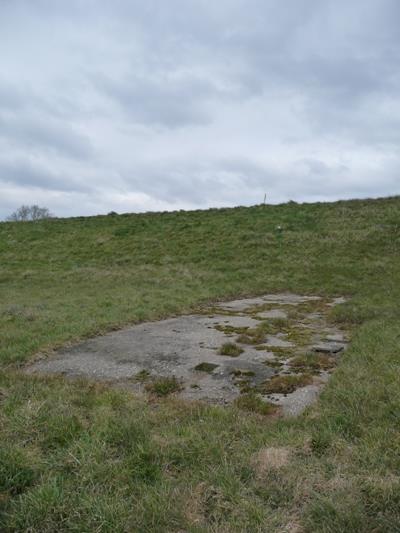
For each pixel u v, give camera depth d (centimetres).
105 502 378
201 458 451
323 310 1362
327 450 453
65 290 1822
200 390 680
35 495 385
